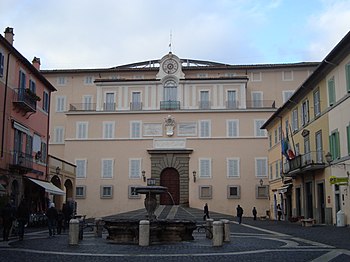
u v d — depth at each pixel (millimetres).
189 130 54844
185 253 15125
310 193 36312
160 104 55500
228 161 53875
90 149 55250
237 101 55219
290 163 38719
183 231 19797
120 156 54875
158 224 19109
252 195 52938
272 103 57938
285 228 29719
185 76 59688
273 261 13055
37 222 30703
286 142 41219
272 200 49750
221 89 55625
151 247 17125
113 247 17109
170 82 56125
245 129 54406
